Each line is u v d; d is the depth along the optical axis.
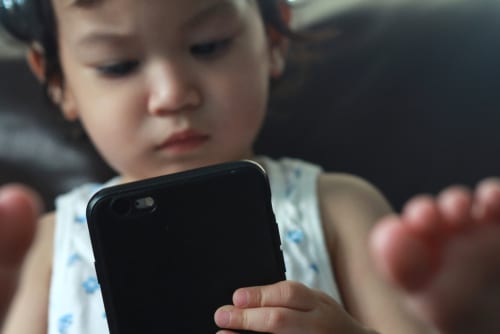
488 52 0.75
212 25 0.59
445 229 0.40
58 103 0.75
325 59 0.77
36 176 0.78
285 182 0.69
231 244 0.45
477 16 0.75
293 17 0.76
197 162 0.63
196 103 0.60
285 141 0.77
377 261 0.43
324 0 0.78
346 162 0.77
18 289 0.43
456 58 0.75
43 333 0.62
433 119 0.76
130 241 0.44
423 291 0.41
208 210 0.45
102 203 0.44
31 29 0.70
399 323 0.58
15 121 0.77
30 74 0.77
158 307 0.44
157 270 0.44
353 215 0.65
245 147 0.65
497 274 0.40
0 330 0.43
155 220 0.44
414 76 0.76
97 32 0.58
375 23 0.76
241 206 0.45
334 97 0.76
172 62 0.59
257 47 0.64
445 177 0.76
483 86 0.75
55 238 0.67
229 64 0.61
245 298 0.44
